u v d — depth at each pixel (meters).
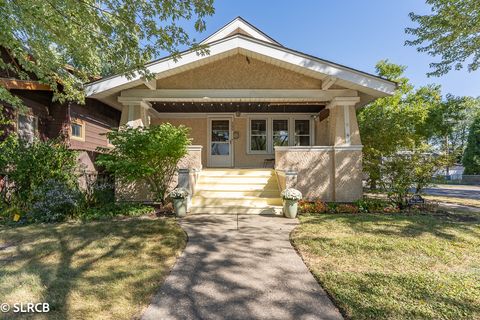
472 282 2.90
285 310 2.40
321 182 7.71
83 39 5.88
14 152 5.92
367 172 8.31
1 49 7.29
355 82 7.17
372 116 10.80
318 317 2.29
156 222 5.46
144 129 6.74
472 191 14.52
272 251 3.91
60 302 2.45
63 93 7.75
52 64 6.53
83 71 7.96
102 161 6.58
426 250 3.89
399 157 7.34
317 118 11.28
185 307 2.44
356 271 3.20
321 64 7.15
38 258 3.53
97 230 4.84
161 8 4.66
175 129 6.87
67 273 3.07
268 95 7.74
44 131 8.33
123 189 7.34
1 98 5.68
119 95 7.73
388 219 5.86
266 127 11.48
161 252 3.80
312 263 3.45
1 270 3.12
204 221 5.75
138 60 5.21
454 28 8.28
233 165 11.37
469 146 25.67
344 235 4.64
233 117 11.44
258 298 2.61
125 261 3.47
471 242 4.27
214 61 7.67
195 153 8.08
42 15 5.26
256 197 7.27
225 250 3.94
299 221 5.77
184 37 5.01
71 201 5.78
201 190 7.70
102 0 4.75
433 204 7.70
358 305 2.43
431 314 2.29
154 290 2.73
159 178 7.03
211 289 2.77
